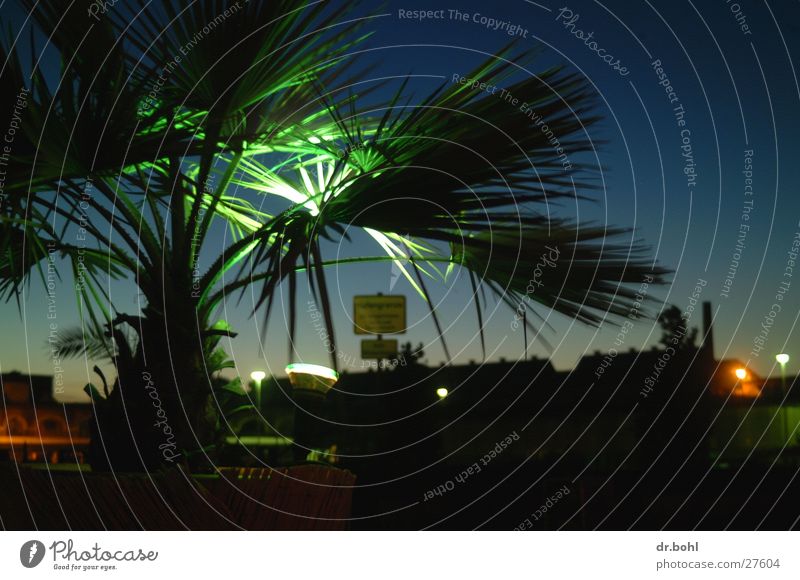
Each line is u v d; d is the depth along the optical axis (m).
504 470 8.75
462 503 8.41
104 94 4.46
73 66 4.59
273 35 4.86
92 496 3.75
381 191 4.90
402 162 4.92
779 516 7.43
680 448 9.78
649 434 9.97
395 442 8.68
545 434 14.80
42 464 4.82
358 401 8.97
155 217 4.96
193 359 4.84
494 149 4.84
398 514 8.30
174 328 4.82
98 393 4.82
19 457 5.45
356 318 5.02
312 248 4.48
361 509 8.37
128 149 4.48
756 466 8.44
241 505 4.20
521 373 15.82
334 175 4.92
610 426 14.45
